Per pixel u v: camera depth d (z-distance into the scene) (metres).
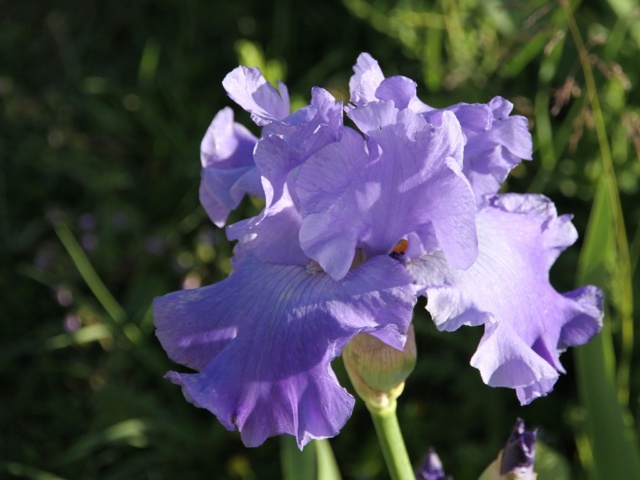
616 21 0.76
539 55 0.77
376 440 0.69
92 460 0.75
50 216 0.86
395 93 0.43
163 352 0.77
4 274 0.86
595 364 0.54
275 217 0.42
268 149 0.42
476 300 0.42
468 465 0.66
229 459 0.73
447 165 0.41
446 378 0.71
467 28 0.79
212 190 0.46
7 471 0.76
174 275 0.83
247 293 0.42
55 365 0.80
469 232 0.41
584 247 0.56
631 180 0.70
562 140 0.70
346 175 0.42
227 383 0.40
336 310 0.41
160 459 0.73
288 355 0.40
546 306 0.44
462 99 0.73
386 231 0.43
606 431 0.54
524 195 0.46
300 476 0.52
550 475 0.51
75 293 0.79
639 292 0.66
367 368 0.44
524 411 0.69
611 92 0.70
